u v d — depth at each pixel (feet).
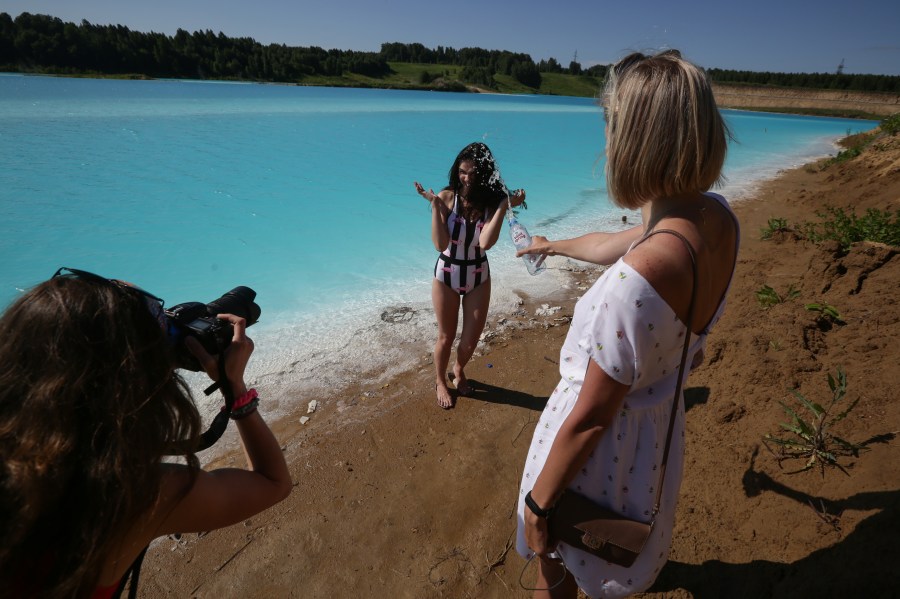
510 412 11.93
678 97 3.90
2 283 17.74
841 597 6.00
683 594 7.15
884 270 14.47
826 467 8.05
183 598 7.79
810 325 12.02
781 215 28.63
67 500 2.86
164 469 3.51
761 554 7.20
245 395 4.26
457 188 11.28
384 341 14.82
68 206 27.07
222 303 5.11
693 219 4.18
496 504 9.45
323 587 7.97
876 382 9.42
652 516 4.88
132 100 88.84
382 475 10.09
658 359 4.38
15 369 2.91
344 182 35.24
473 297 11.82
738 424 9.69
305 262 20.67
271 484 4.28
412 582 8.05
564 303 17.33
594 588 5.22
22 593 2.89
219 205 28.50
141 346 3.21
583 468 4.98
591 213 29.45
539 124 86.02
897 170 29.30
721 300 4.75
